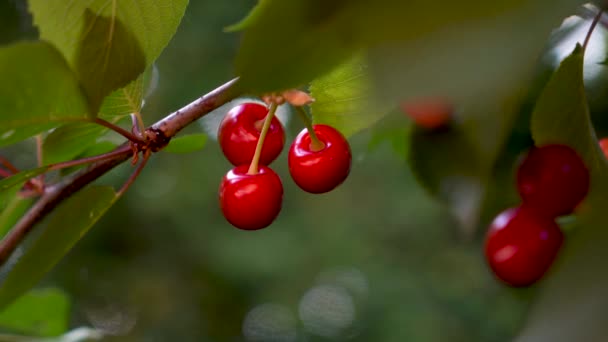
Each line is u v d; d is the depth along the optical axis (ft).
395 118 1.75
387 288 5.51
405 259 5.64
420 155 1.63
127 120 1.79
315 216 5.83
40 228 3.03
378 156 5.17
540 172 1.52
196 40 5.05
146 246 6.48
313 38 1.03
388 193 5.55
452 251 5.48
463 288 5.37
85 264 6.38
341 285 7.82
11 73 1.39
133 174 1.54
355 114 1.54
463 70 0.79
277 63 1.06
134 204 5.78
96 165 1.59
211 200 5.74
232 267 5.56
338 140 1.53
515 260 1.53
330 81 1.50
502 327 4.86
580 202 1.52
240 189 1.54
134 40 1.47
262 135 1.55
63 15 1.46
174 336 6.34
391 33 0.84
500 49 0.81
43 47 1.38
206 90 5.09
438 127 1.55
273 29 1.03
